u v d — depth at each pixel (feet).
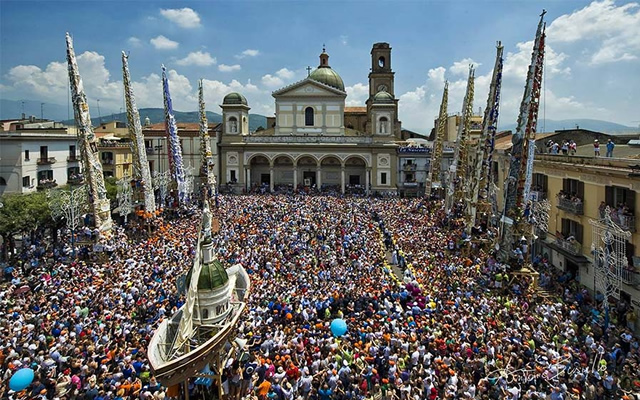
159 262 100.63
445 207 162.50
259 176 272.10
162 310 72.69
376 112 253.44
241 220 149.89
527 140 99.76
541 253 117.80
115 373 54.85
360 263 103.14
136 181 153.17
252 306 76.54
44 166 173.17
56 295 78.54
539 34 97.35
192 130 258.37
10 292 81.82
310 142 257.55
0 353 58.13
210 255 44.83
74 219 115.44
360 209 179.93
